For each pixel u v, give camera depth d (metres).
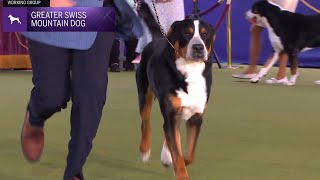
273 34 10.05
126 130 5.52
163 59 3.72
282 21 9.95
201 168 4.08
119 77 11.03
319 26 9.96
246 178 3.82
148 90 4.22
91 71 3.20
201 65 3.63
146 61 4.18
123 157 4.41
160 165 4.18
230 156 4.46
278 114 6.57
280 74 10.10
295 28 9.92
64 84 3.24
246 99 7.86
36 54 3.12
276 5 10.09
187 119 3.74
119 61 12.79
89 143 3.26
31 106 3.33
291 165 4.18
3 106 7.09
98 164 4.19
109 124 5.84
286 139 5.14
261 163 4.24
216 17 14.56
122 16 3.46
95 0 3.23
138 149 4.70
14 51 12.45
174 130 3.62
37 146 3.61
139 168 4.09
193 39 3.62
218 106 7.15
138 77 4.32
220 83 9.94
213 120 6.10
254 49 10.68
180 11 5.19
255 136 5.26
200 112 3.71
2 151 4.59
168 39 3.77
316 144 4.94
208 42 3.76
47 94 3.18
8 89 8.95
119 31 3.54
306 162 4.28
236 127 5.71
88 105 3.21
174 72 3.61
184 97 3.60
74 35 3.12
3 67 12.41
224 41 14.88
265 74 10.80
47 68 3.14
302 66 13.90
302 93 8.65
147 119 4.29
